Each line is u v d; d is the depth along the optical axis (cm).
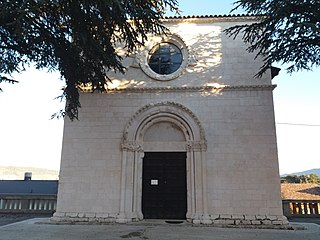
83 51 1004
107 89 1367
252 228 1142
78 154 1340
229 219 1210
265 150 1280
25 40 895
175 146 1354
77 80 1145
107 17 955
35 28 902
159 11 1091
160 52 1480
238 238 907
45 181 2155
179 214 1298
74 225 1162
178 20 1477
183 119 1344
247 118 1323
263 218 1202
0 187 2066
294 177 4203
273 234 997
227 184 1255
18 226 1127
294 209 1602
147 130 1388
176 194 1322
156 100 1380
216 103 1350
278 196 1226
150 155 1373
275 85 1342
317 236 959
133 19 1038
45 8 865
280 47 1016
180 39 1452
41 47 961
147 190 1338
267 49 1152
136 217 1259
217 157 1288
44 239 862
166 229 1066
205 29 1460
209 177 1269
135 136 1347
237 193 1243
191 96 1368
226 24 1460
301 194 2139
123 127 1360
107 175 1309
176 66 1453
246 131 1309
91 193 1292
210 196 1247
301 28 903
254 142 1293
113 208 1268
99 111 1385
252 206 1225
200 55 1425
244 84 1363
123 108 1381
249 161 1273
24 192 2009
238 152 1288
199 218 1206
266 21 1012
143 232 994
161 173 1351
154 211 1312
